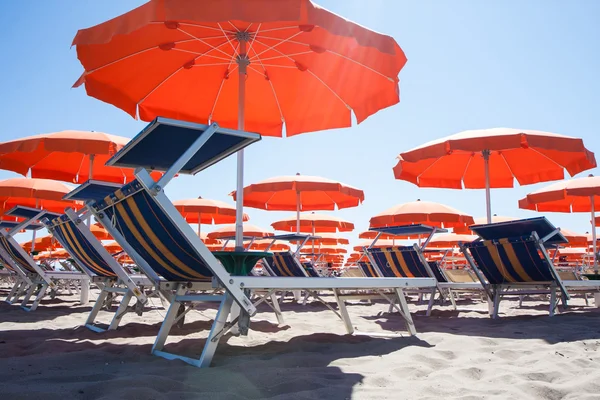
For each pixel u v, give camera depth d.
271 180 7.86
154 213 2.24
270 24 3.79
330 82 4.59
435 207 8.73
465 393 2.00
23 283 6.29
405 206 8.95
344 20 3.03
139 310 3.58
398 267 5.57
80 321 4.39
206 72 4.65
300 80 4.74
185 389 1.94
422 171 7.76
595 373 2.29
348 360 2.61
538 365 2.49
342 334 3.68
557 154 6.95
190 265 2.49
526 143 5.27
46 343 3.03
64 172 7.88
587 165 6.47
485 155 6.49
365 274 6.32
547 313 5.50
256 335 3.59
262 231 12.57
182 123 2.23
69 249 3.99
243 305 2.35
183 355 2.70
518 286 5.04
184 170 3.07
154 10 2.74
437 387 2.08
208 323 4.22
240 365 2.39
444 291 6.71
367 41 3.10
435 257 14.82
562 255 15.62
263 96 4.96
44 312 5.19
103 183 3.17
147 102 4.76
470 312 5.77
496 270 4.89
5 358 2.58
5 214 5.33
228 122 5.18
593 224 7.74
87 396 1.81
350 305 7.07
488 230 4.80
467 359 2.70
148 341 3.24
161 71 4.48
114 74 4.33
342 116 4.94
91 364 2.41
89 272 4.17
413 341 3.28
